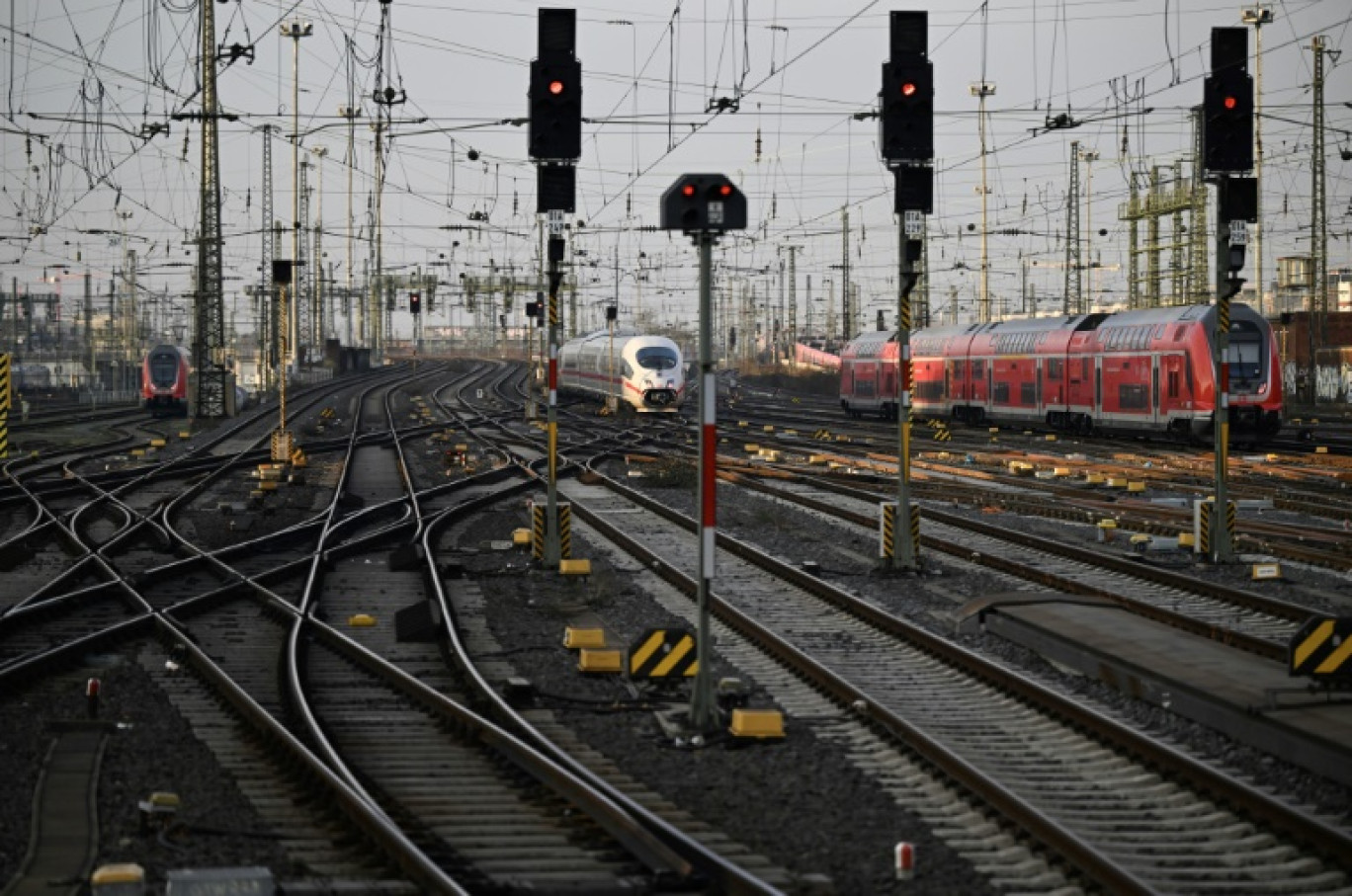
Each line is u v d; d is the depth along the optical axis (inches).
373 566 1541.6
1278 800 641.0
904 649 1066.7
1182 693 837.2
